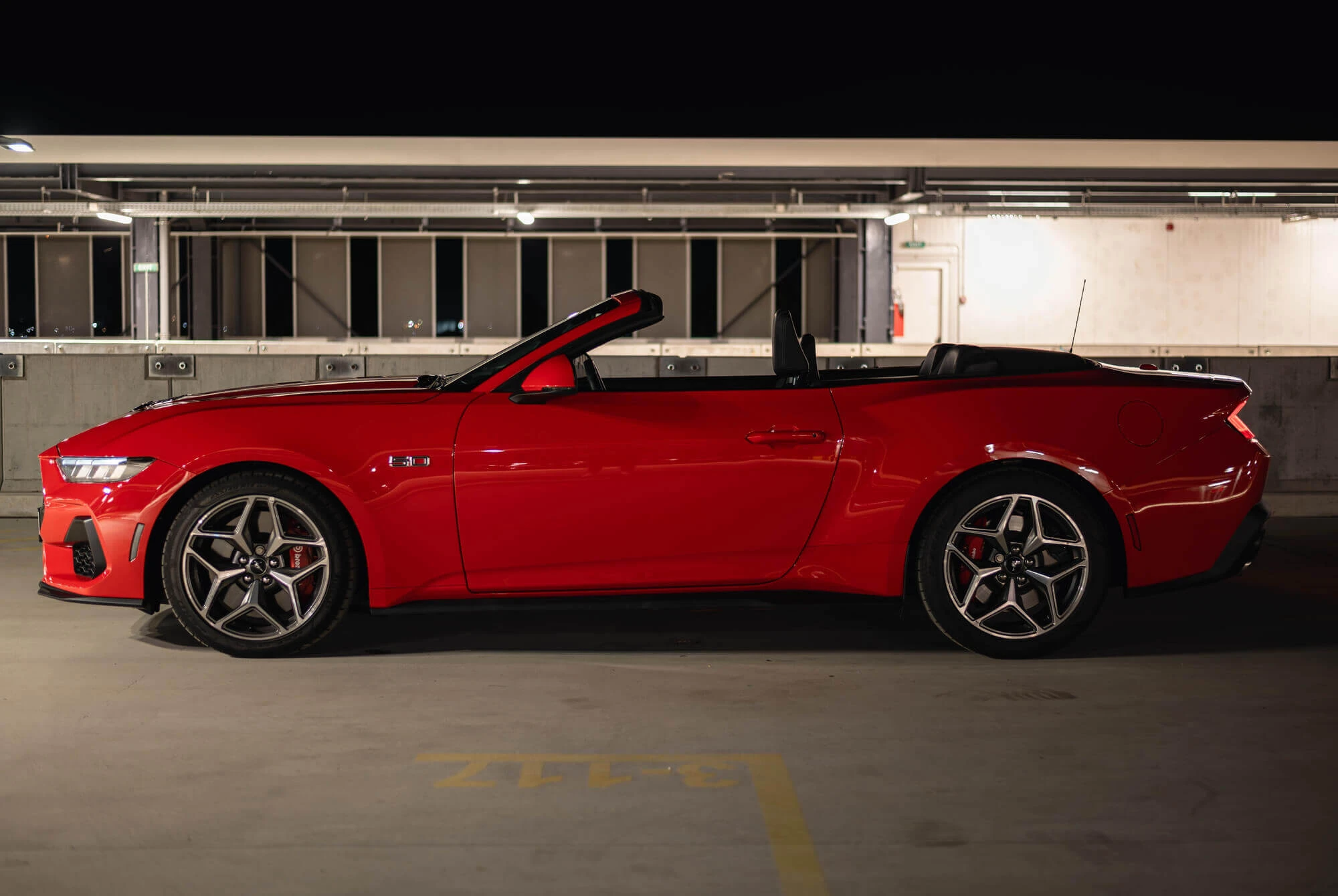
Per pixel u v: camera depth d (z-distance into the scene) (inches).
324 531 158.1
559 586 159.8
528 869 92.4
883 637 176.1
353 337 768.9
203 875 91.4
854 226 750.5
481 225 759.7
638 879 90.7
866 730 129.3
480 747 123.5
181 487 158.6
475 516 157.6
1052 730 129.3
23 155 552.7
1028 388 163.0
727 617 190.9
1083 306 753.6
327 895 87.7
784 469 158.6
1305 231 754.8
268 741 125.5
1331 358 318.0
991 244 746.2
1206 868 92.9
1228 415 164.7
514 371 163.2
